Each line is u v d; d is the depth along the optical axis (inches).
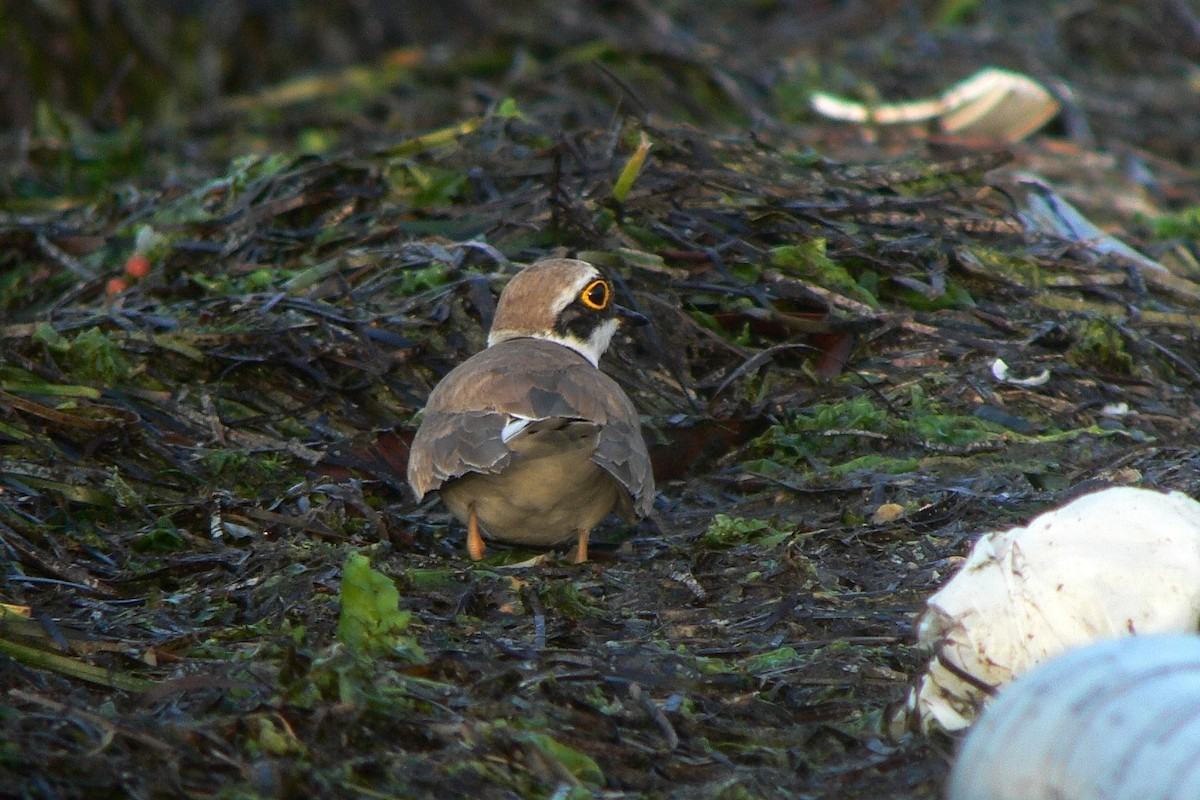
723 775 280.7
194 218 612.4
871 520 416.8
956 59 981.8
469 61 957.8
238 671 309.9
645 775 278.1
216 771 265.9
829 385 500.7
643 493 412.2
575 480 404.2
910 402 492.7
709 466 482.0
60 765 258.2
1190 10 1094.4
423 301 515.8
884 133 820.0
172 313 527.8
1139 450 448.5
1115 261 577.0
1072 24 1066.7
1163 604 276.4
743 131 810.8
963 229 581.0
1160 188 808.3
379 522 415.2
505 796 265.4
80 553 391.5
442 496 433.1
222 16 997.8
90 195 759.1
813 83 912.3
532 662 320.8
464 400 414.3
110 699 298.4
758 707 307.6
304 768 264.2
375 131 879.1
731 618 360.5
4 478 417.4
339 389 488.7
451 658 311.9
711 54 959.6
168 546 401.4
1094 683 237.5
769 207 561.6
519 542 434.6
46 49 915.4
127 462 445.1
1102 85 981.8
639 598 377.7
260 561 381.1
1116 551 281.4
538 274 465.1
